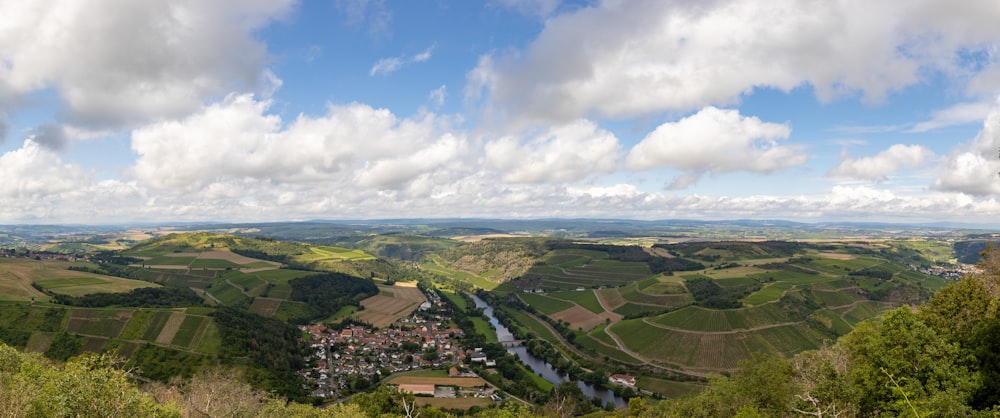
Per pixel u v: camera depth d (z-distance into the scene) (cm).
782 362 7862
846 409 4453
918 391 4447
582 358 19762
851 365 6544
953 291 6012
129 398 4325
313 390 15062
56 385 4341
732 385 7862
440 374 17275
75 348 14825
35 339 14838
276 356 16300
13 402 4475
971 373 4606
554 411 12788
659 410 10225
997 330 4834
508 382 16738
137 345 14988
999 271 7019
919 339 4897
